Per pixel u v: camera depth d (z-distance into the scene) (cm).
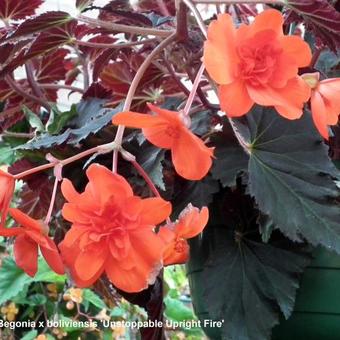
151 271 25
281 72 26
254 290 34
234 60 25
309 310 36
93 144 36
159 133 26
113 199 25
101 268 25
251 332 33
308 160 32
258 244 35
